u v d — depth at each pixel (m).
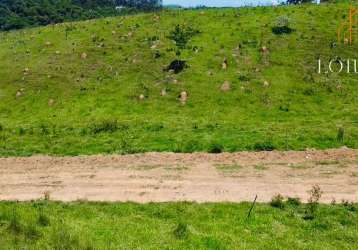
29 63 45.44
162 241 16.09
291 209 18.97
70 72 42.97
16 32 59.06
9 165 25.36
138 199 20.27
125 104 37.47
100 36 48.50
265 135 28.19
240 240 16.23
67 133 30.86
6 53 48.75
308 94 37.41
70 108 37.72
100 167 24.47
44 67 44.19
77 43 47.69
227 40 44.97
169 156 25.70
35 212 18.56
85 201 20.09
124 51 45.09
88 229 16.98
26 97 40.09
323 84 38.56
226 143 26.97
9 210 18.62
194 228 17.25
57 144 28.39
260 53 42.72
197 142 27.14
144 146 27.22
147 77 40.75
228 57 42.28
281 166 23.92
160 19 51.03
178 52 43.25
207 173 23.14
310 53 42.62
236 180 22.17
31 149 27.78
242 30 46.72
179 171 23.48
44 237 16.23
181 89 38.59
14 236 16.20
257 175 22.77
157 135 28.98
